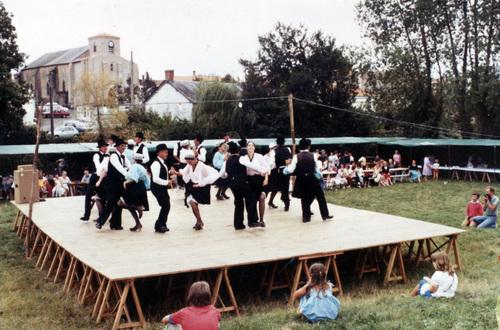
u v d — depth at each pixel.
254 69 48.12
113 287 11.02
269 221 14.43
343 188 30.33
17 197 18.69
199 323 6.73
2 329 9.83
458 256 13.55
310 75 45.94
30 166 19.06
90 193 14.87
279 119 45.97
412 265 14.29
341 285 12.68
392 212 22.45
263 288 12.42
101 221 13.48
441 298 9.68
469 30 40.78
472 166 33.88
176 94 62.59
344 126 47.16
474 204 19.27
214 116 47.25
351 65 47.78
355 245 11.80
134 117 51.47
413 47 44.56
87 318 10.32
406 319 8.43
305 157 14.16
